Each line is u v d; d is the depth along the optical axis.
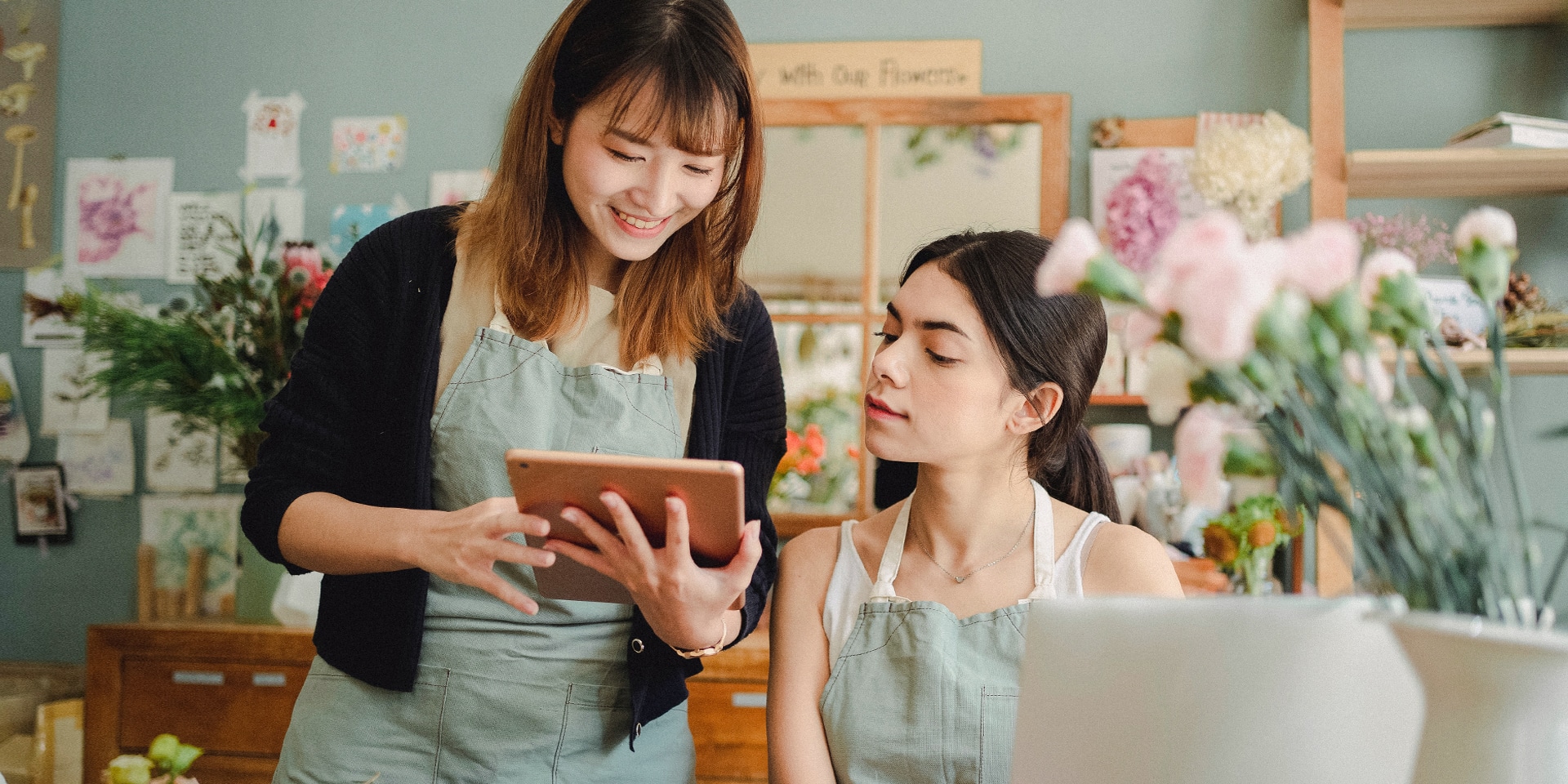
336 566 0.98
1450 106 2.52
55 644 2.85
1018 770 0.65
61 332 2.89
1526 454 2.39
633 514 0.84
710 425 1.12
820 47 2.70
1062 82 2.64
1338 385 0.55
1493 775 0.52
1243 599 0.60
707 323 1.13
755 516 1.16
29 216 2.92
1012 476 1.08
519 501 0.85
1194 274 0.51
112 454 2.86
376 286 1.07
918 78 2.67
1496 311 0.58
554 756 1.05
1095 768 0.62
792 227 2.67
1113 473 2.43
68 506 2.86
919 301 1.02
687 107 0.95
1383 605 0.58
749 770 2.14
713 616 0.92
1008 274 1.00
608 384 1.07
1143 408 2.54
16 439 2.89
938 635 1.00
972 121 2.62
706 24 0.97
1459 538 0.55
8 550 2.88
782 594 1.13
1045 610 0.65
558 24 1.02
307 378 1.05
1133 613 0.62
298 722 1.06
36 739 2.38
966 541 1.08
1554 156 2.21
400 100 2.84
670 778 1.11
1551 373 2.35
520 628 1.04
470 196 2.79
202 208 2.88
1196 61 2.60
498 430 1.04
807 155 2.67
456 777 1.04
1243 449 0.57
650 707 1.06
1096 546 1.07
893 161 2.65
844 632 1.08
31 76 2.95
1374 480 0.56
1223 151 2.25
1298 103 2.55
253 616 2.34
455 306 1.09
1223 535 2.07
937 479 1.07
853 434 2.62
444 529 0.91
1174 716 0.60
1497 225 0.58
